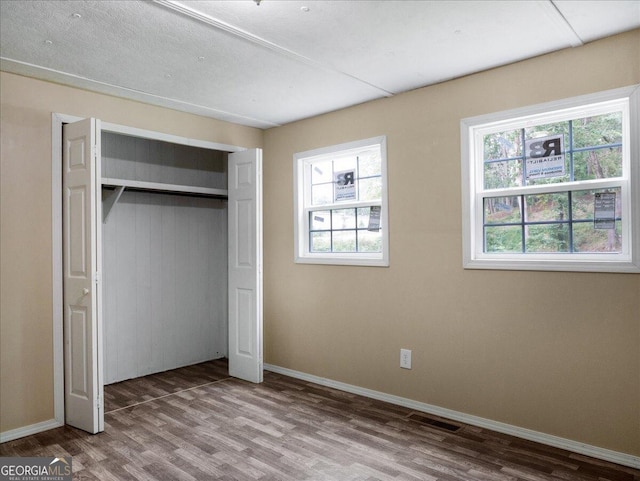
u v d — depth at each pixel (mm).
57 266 3188
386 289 3625
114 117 3545
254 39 2576
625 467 2520
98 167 3049
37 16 2297
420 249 3416
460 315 3211
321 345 4094
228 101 3711
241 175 4234
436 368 3336
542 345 2846
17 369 3021
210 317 5020
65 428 3131
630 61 2529
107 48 2686
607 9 2283
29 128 3104
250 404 3570
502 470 2500
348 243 4000
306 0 2168
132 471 2518
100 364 3037
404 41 2625
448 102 3264
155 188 4113
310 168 4324
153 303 4512
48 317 3158
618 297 2574
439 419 3242
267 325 4578
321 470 2514
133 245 4367
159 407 3512
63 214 3227
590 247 2756
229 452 2736
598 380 2641
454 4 2223
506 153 3088
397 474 2467
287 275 4383
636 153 2510
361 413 3365
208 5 2207
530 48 2738
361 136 3797
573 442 2719
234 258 4309
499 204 3109
